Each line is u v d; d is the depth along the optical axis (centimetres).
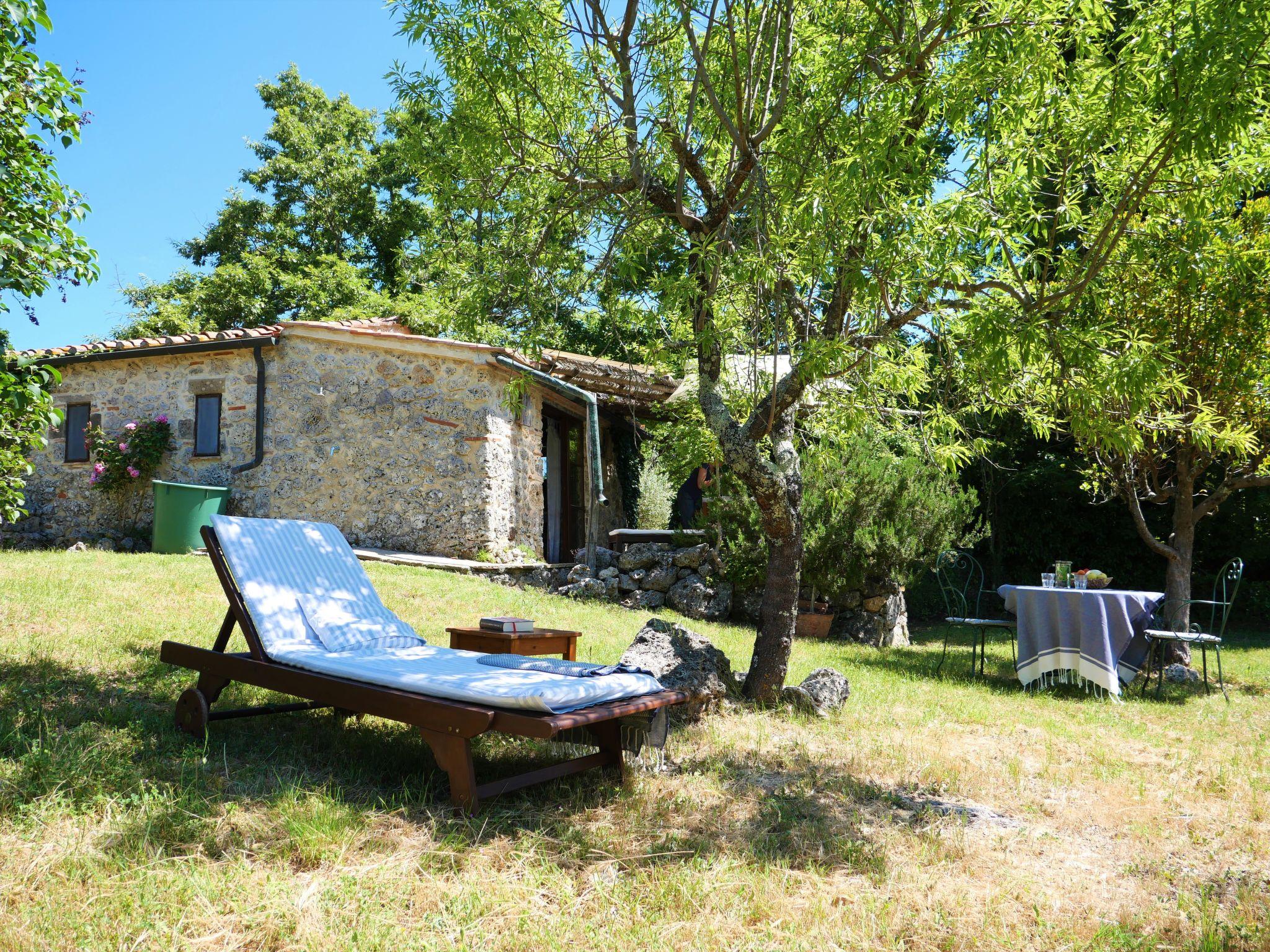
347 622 460
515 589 990
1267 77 375
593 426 1130
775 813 367
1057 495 1539
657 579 1087
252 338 1140
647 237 590
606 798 382
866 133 436
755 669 592
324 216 2336
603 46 574
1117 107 430
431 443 1094
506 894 271
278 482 1140
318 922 244
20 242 454
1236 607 1534
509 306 586
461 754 340
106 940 226
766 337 549
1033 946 258
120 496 1220
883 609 1130
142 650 566
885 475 1054
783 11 516
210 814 316
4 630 583
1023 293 470
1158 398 493
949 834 360
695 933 254
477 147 560
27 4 439
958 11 436
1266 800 418
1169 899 303
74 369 1270
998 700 684
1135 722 616
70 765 339
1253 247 744
